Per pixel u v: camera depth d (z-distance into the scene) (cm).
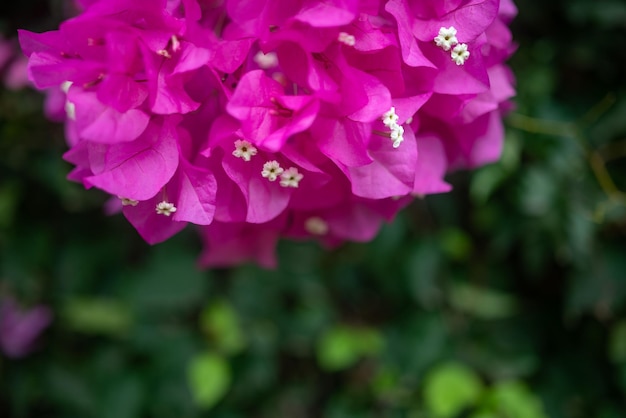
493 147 42
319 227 41
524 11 55
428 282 65
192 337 72
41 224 67
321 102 36
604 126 55
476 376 67
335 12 34
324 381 75
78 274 68
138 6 34
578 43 55
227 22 38
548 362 66
